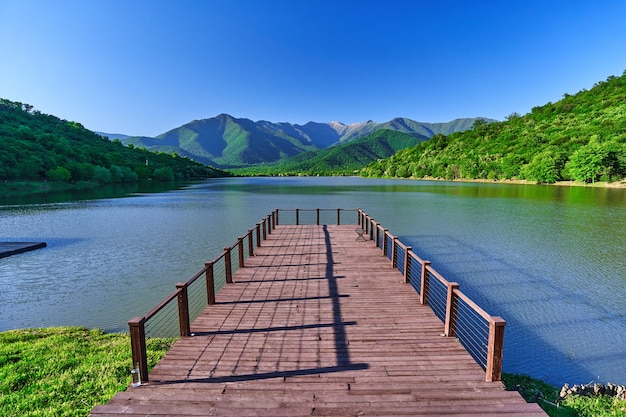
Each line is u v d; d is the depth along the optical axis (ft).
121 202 127.95
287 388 12.59
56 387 16.31
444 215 86.89
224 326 18.49
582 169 186.60
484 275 39.34
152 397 11.61
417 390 12.16
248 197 150.82
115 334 25.14
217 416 10.28
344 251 36.55
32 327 27.48
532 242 56.13
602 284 36.32
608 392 16.97
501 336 12.29
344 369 13.98
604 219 77.61
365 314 20.04
